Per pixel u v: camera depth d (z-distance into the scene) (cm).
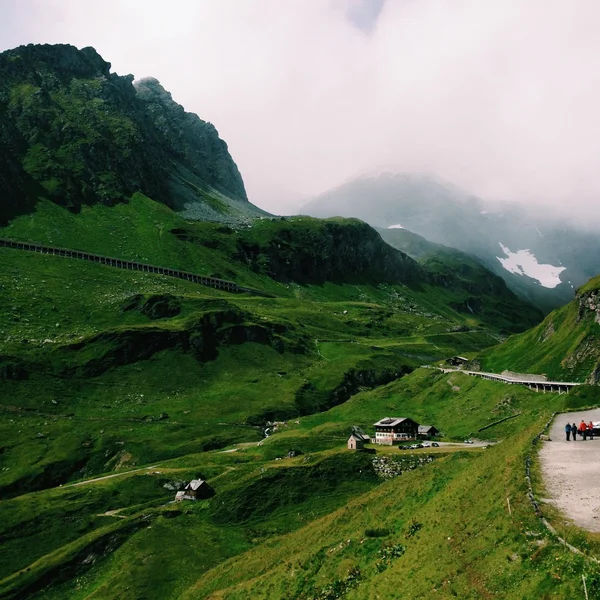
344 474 13125
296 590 5631
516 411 14875
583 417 7738
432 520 5256
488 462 6197
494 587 3281
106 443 19688
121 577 10569
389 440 15450
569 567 3031
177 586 10044
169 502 13850
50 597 10869
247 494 12912
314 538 7588
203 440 19700
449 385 19800
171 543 11431
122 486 15325
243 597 6381
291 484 13025
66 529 13375
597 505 3731
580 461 4972
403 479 7962
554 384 15312
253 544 11219
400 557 4806
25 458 18675
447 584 3647
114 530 12194
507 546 3597
